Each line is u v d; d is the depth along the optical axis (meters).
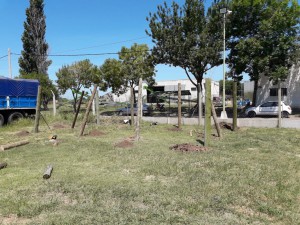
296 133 13.95
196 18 28.17
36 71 45.28
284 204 5.25
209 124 10.90
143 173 7.27
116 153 9.59
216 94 61.88
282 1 28.72
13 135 14.58
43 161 8.70
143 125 18.22
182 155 9.19
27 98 21.20
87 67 38.88
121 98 52.53
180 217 4.76
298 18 28.97
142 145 11.05
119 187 6.21
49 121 21.05
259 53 29.05
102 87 39.53
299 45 29.33
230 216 4.83
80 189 6.15
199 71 29.77
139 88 13.12
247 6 29.38
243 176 6.88
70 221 4.66
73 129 16.47
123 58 38.59
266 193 5.74
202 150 9.85
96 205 5.31
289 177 6.80
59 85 38.75
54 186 6.37
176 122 19.22
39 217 4.92
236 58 30.33
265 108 27.31
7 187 6.37
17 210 5.12
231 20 29.55
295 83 32.72
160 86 60.75
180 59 29.16
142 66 37.97
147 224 4.55
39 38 45.19
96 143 11.52
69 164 8.31
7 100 20.02
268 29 28.23
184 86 58.81
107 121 21.22
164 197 5.62
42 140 12.55
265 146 10.66
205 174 7.07
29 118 20.66
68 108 39.25
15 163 8.52
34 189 6.23
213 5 28.42
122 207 5.18
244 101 43.06
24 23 45.12
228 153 9.47
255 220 4.67
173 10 28.52
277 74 28.05
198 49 28.20
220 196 5.63
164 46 28.88
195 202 5.35
